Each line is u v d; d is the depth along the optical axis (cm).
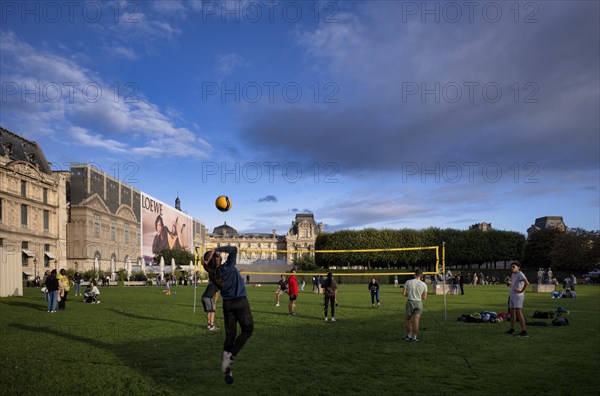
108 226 10331
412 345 1261
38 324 1727
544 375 920
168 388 814
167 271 8544
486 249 8288
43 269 7956
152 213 12925
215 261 846
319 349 1195
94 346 1226
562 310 2027
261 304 2853
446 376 909
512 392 801
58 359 1048
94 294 2977
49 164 8750
